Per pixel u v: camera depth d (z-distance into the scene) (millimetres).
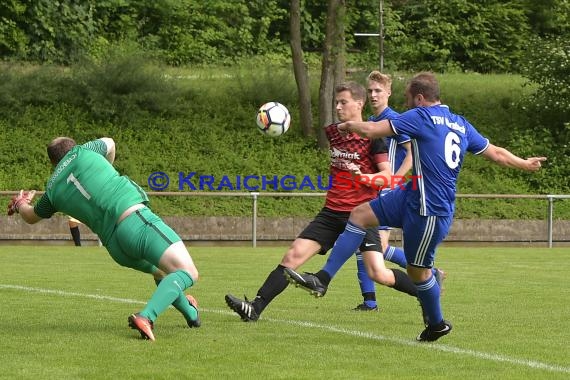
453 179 18750
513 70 99688
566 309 25812
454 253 50156
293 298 28203
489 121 75125
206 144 69375
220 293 29172
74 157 19781
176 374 15758
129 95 70875
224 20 96938
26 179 64562
